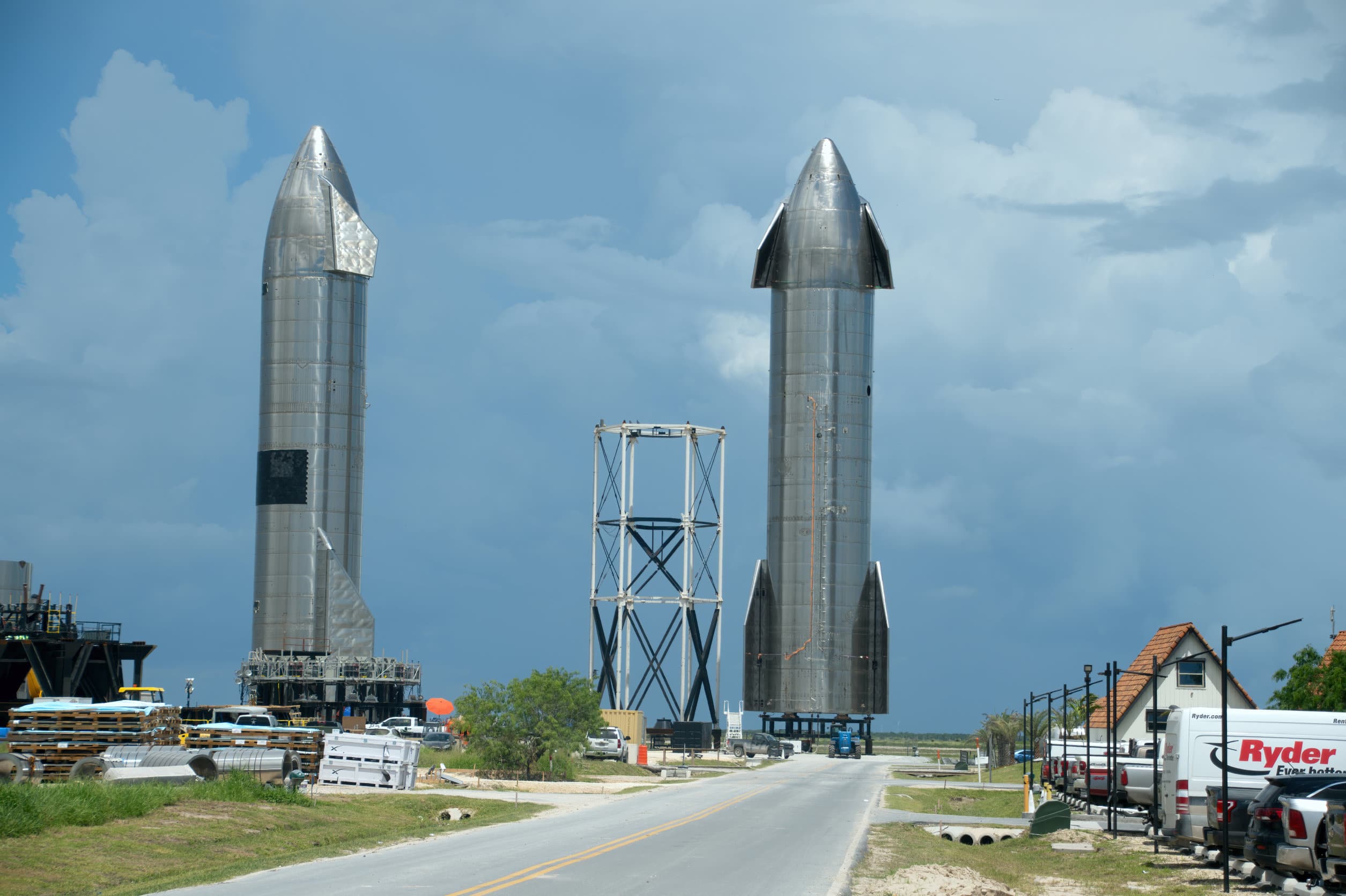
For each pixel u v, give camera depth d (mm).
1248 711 39156
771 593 150125
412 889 26688
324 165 138125
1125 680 86438
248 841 34906
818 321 149000
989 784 89125
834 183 151125
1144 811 53562
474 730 77062
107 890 27406
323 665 130250
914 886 29672
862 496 149500
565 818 47469
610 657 146375
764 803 58500
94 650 103062
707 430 146250
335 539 134500
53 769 47469
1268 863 31375
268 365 135625
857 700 147500
